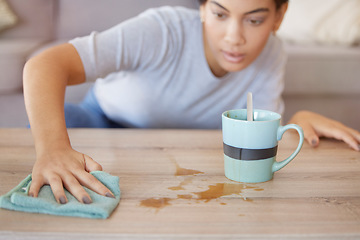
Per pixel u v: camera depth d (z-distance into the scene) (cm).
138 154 83
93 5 240
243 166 69
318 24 232
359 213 59
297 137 99
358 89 217
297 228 54
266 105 131
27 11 241
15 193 58
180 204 61
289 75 214
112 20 239
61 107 81
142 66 115
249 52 99
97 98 139
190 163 79
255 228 54
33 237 52
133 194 64
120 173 73
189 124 132
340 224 55
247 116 72
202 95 124
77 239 52
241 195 64
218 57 104
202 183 69
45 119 76
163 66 117
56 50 93
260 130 67
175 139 95
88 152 84
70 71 93
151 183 68
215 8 94
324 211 59
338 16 230
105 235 52
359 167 79
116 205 59
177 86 122
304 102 223
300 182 70
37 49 212
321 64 213
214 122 133
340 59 213
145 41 110
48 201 58
